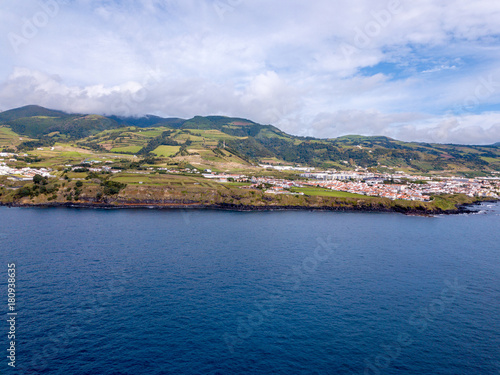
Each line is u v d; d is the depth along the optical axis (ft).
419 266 330.54
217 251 352.28
